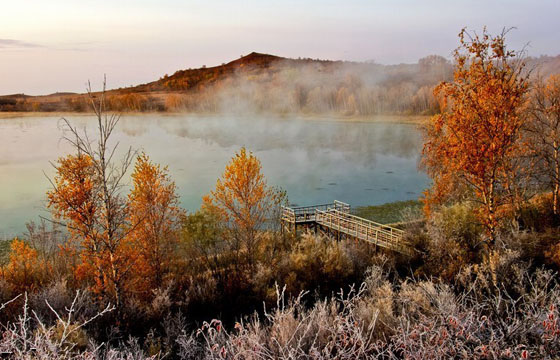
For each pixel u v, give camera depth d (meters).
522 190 20.41
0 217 41.31
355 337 6.61
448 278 15.45
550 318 5.97
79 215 16.11
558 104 20.19
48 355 6.09
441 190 23.94
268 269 18.47
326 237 24.69
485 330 6.71
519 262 13.54
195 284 18.92
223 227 22.36
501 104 13.51
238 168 21.33
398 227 27.78
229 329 14.88
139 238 19.81
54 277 18.95
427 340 6.24
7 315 13.20
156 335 13.79
